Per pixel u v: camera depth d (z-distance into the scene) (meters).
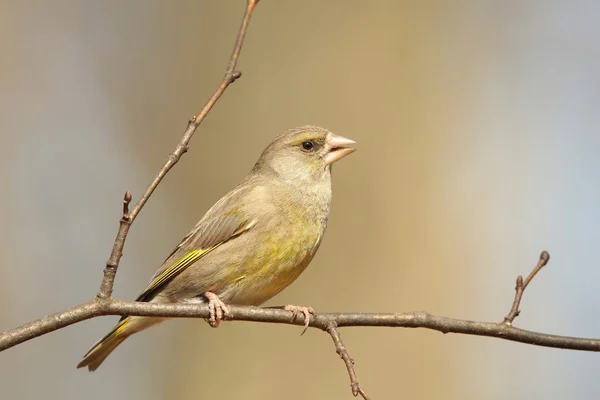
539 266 8.14
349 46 15.75
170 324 15.09
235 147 16.06
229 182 15.95
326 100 15.66
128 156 16.89
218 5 16.98
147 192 7.72
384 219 14.76
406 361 13.65
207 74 16.83
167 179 16.39
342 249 14.55
